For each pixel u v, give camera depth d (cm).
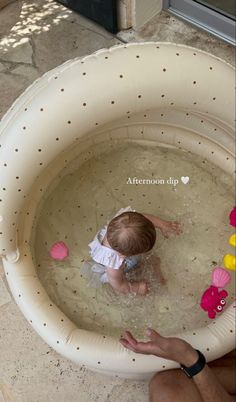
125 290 179
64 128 141
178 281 184
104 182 200
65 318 165
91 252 175
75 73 138
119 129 197
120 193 199
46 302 166
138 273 182
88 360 155
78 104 137
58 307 176
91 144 197
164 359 151
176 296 181
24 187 152
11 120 147
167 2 250
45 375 171
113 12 239
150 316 177
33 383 170
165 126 195
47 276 183
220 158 192
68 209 195
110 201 198
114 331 174
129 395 167
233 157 189
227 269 182
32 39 252
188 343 145
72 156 194
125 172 202
